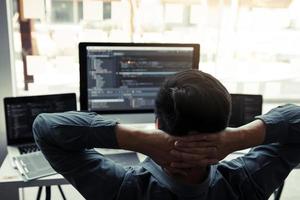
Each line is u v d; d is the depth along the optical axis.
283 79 2.23
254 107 1.66
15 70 1.92
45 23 1.90
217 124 0.65
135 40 1.99
